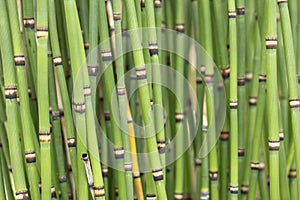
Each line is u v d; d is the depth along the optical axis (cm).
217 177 67
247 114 71
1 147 67
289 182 70
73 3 59
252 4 69
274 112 63
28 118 62
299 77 67
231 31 63
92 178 62
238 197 69
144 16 64
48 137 61
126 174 64
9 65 61
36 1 60
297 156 64
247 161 69
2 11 60
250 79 71
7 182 68
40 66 60
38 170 65
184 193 74
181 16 67
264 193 71
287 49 63
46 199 62
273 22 62
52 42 62
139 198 66
